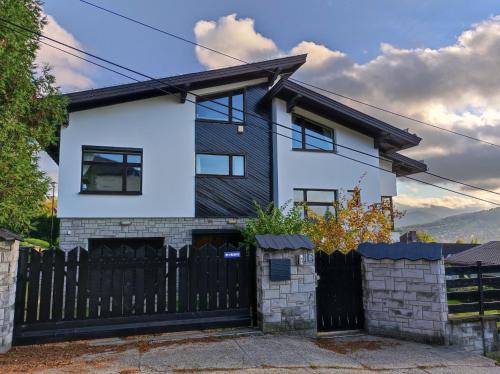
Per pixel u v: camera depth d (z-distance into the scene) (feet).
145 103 37.55
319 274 22.57
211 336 19.40
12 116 22.54
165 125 37.99
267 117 43.06
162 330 19.67
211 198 39.09
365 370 16.14
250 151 41.42
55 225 46.21
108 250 19.47
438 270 20.80
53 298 18.37
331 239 32.27
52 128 26.45
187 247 20.76
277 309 20.51
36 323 17.92
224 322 20.76
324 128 44.88
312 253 21.52
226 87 41.22
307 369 15.72
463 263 68.18
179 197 37.76
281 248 20.66
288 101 42.45
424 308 20.86
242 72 39.19
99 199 35.24
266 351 17.52
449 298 23.02
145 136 37.17
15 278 17.47
